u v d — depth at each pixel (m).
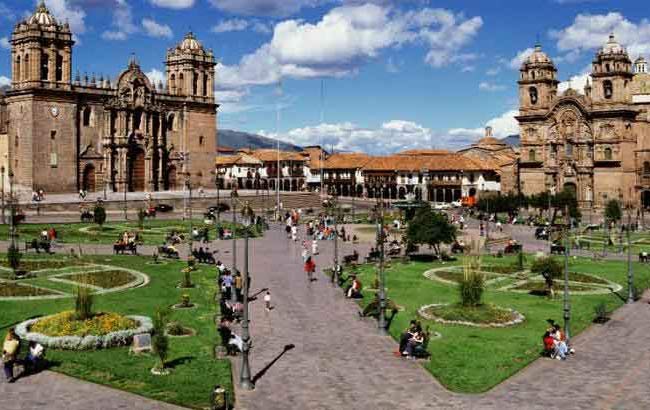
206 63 150.62
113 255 69.62
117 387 29.98
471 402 29.16
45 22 122.44
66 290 50.16
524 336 40.41
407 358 35.34
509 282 60.06
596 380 32.66
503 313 45.03
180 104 145.75
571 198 124.06
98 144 131.25
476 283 46.34
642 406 29.05
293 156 196.88
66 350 35.19
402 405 28.66
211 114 151.50
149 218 110.44
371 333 40.72
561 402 29.41
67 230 88.25
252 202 136.75
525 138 161.38
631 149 149.38
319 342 38.53
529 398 29.86
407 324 42.88
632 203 149.50
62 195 123.19
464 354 36.22
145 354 34.84
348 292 51.69
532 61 160.25
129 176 136.25
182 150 146.75
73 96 125.69
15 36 122.50
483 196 141.00
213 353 35.34
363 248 83.88
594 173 150.75
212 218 108.38
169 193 135.50
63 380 30.83
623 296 55.09
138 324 38.62
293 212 119.38
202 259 67.81
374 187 165.25
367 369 33.56
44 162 122.38
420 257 75.25
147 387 30.00
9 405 27.81
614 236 103.00
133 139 135.88
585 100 151.38
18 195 113.06
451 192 164.12
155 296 49.69
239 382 31.28
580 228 115.44
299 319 44.25
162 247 70.50
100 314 38.72
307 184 193.38
